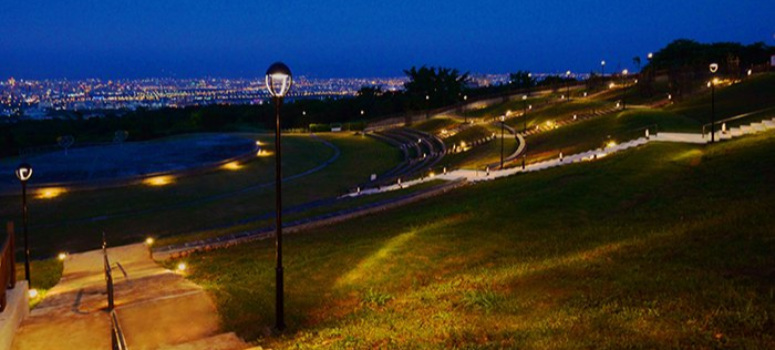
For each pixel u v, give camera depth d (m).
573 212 18.17
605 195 20.02
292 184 47.59
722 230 12.57
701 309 8.11
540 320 8.66
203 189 44.16
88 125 100.12
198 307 10.86
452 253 14.77
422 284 12.52
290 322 10.48
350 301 11.72
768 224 12.26
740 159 21.84
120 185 44.53
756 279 9.14
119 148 65.38
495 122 72.69
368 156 67.75
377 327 9.41
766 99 41.66
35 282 15.41
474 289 11.06
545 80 123.06
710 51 87.25
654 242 12.77
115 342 7.16
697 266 10.39
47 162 53.81
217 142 72.19
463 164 47.62
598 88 87.75
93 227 32.69
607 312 8.52
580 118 58.22
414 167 56.25
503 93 106.88
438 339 8.39
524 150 47.66
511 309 9.48
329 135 92.25
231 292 12.11
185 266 16.03
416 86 123.06
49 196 40.66
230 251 18.11
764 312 7.54
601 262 11.72
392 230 19.03
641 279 10.04
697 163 23.56
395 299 11.38
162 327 9.88
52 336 9.26
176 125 108.00
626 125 42.78
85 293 11.76
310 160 62.88
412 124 95.62
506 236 16.06
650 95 64.69
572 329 7.97
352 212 25.28
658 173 22.84
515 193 23.00
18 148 71.94
